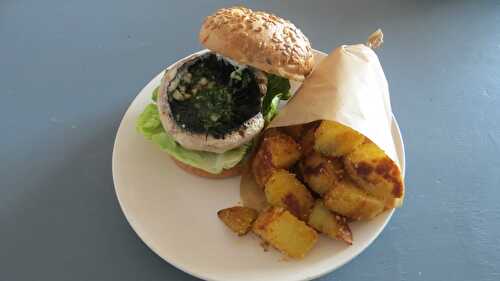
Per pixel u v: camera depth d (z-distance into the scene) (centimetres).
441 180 37
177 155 34
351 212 31
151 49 46
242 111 34
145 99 39
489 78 44
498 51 46
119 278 32
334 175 32
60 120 40
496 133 40
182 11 49
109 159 38
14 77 43
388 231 35
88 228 34
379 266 33
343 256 31
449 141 40
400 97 43
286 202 32
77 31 47
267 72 34
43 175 37
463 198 36
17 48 46
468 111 42
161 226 32
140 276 32
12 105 41
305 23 48
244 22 33
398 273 33
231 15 34
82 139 39
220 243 32
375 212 32
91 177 37
